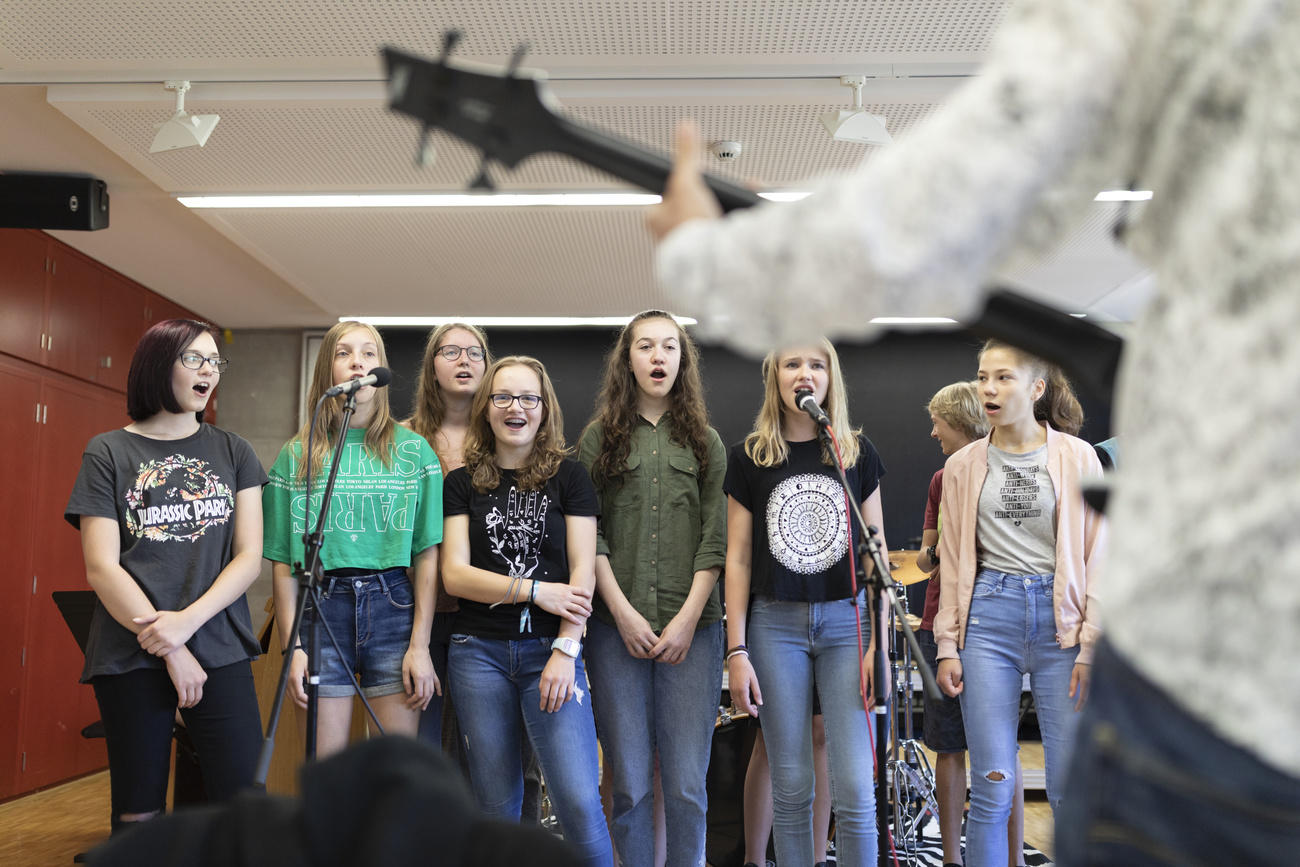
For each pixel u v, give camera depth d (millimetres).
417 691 2867
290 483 2990
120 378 6695
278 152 4695
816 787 3271
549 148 767
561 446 3088
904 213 612
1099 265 6090
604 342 8023
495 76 756
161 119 4320
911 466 7875
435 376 3594
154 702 2629
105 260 6461
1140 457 618
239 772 2709
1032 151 605
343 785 516
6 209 5000
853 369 7965
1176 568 574
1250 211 571
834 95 4090
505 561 2906
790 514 2904
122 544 2725
